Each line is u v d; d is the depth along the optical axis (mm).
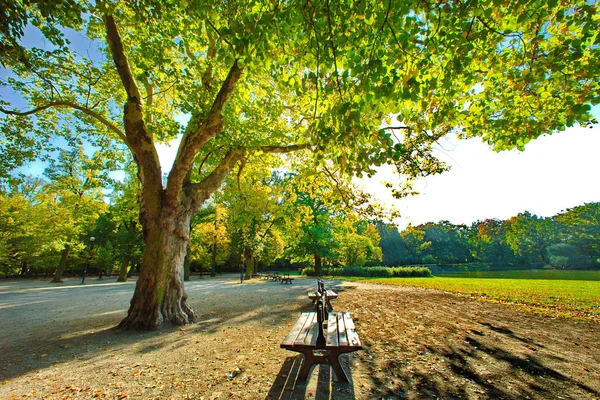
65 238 27547
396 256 61500
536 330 6418
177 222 8164
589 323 7094
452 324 7047
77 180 27672
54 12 4613
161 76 8695
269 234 32281
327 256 35750
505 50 5133
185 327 7238
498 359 4562
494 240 61625
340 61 3998
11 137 10555
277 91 9852
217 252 42969
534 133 5703
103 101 11398
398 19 3465
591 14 3812
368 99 3527
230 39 3951
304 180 13906
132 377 4062
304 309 9734
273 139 10266
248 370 4238
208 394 3486
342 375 3750
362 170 3824
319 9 3570
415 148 9914
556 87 5156
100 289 20438
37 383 3904
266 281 26453
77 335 6637
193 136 8086
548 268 53625
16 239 31969
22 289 20969
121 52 7770
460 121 6832
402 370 4152
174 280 7883
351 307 9930
